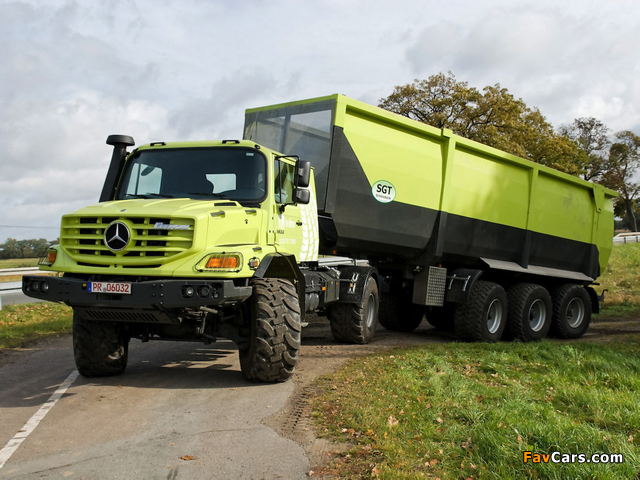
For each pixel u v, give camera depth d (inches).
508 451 160.9
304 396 224.7
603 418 201.2
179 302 214.2
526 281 481.7
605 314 635.5
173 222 223.6
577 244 520.1
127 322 249.9
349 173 340.5
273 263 263.9
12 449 167.6
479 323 400.8
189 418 197.6
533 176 466.6
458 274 414.0
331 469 152.6
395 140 366.3
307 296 299.7
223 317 253.3
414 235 387.2
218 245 231.5
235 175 265.7
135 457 161.6
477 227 428.5
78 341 251.8
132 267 224.8
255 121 380.8
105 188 273.9
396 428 182.1
